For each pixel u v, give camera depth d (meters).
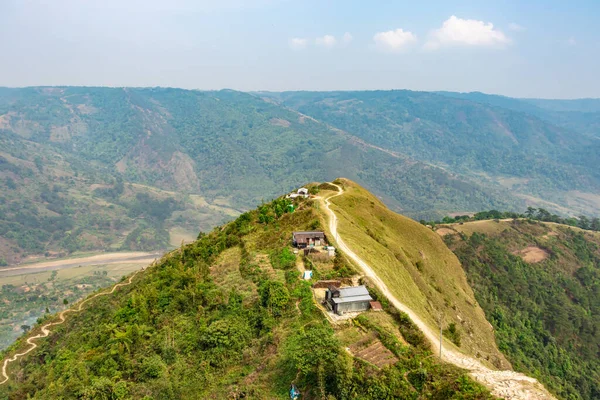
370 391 48.03
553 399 44.22
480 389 45.38
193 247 115.62
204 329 68.44
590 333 160.75
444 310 103.62
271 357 59.34
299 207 127.19
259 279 81.31
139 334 72.25
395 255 112.38
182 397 59.03
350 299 66.00
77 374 67.88
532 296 174.00
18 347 121.62
